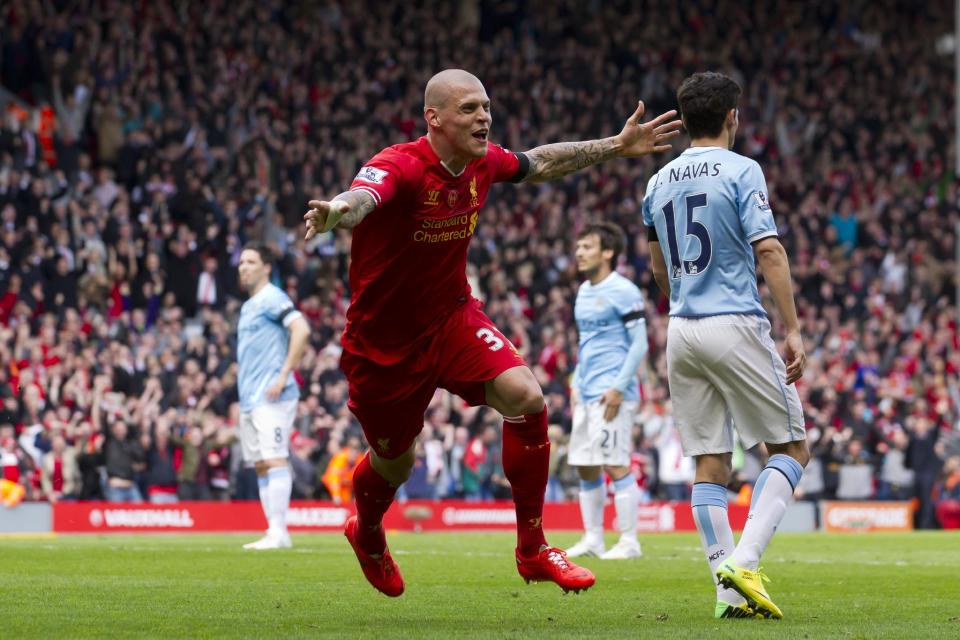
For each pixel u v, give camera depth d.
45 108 21.80
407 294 4.85
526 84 27.75
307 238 4.18
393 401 5.02
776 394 5.20
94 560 8.37
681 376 5.39
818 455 20.36
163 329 18.52
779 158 28.80
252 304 10.48
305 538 12.62
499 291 22.31
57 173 20.31
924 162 30.05
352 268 4.91
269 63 24.48
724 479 5.39
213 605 5.44
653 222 5.55
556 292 22.53
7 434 15.32
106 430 16.41
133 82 22.61
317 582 6.70
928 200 29.12
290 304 10.45
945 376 24.23
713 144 5.41
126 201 20.17
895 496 20.22
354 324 4.97
